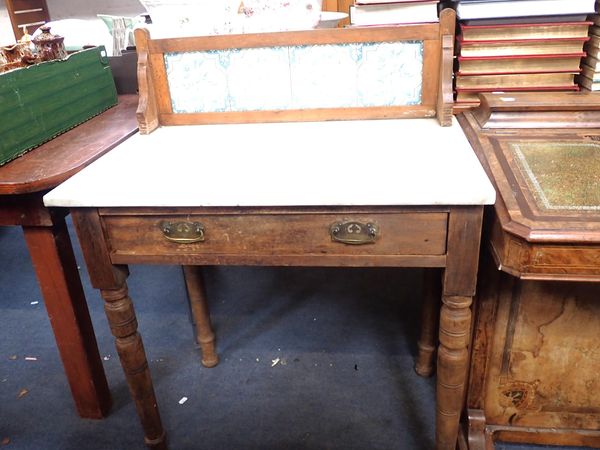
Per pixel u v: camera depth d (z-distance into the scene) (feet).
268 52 4.05
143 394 3.88
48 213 3.67
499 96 3.95
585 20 3.91
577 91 4.09
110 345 5.60
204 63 4.13
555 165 3.18
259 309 6.13
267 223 3.04
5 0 6.86
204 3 4.22
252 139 3.84
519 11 3.85
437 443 3.65
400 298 6.19
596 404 3.91
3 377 5.24
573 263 2.67
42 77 3.97
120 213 3.12
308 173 3.10
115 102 5.12
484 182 2.83
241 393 4.87
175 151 3.67
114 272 3.34
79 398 4.56
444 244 2.97
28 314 6.29
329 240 3.04
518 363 3.80
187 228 3.11
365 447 4.25
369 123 4.05
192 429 4.51
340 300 6.23
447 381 3.35
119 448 4.35
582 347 3.67
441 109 3.85
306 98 4.15
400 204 2.84
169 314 6.15
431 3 3.92
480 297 3.57
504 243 2.76
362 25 4.05
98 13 8.02
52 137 4.13
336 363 5.19
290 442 4.33
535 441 4.13
